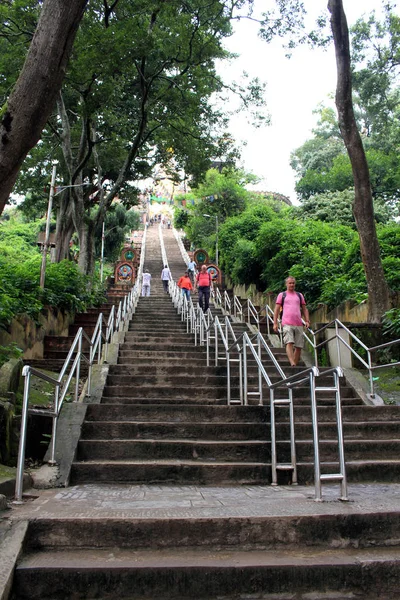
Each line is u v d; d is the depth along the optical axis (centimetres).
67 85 1673
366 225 1098
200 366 897
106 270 3922
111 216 4216
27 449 554
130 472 513
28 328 998
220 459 560
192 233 3703
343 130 1112
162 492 457
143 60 1592
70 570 292
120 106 1889
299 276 1563
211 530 335
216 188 3594
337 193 2697
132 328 1338
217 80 1788
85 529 330
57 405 529
